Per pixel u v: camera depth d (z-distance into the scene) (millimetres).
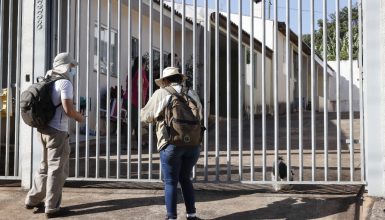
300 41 5688
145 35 13352
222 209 5352
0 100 6355
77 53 6176
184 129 4715
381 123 5375
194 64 5887
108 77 6090
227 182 5840
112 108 10875
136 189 6207
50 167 5230
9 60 6262
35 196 5430
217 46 5859
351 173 5621
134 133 9305
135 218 5156
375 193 5406
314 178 5676
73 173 6996
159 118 4820
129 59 6090
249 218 5055
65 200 5793
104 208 5484
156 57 13617
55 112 5199
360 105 5613
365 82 5461
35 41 6180
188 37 15219
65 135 5266
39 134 5305
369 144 5430
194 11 5855
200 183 6012
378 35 5383
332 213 5102
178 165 4828
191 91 4969
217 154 5875
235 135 12562
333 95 23156
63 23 8523
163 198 5816
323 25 5676
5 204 5703
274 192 5895
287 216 5070
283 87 21625
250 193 5906
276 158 5793
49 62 6297
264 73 5801
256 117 18750
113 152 9156
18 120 6344
